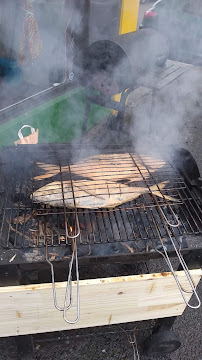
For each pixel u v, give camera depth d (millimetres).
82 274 1153
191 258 786
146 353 953
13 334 811
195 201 875
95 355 946
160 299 798
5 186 884
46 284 694
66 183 889
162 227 812
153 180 935
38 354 937
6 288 679
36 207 838
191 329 1045
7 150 999
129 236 783
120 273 1181
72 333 985
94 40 1638
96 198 829
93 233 774
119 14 1639
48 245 718
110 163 1008
